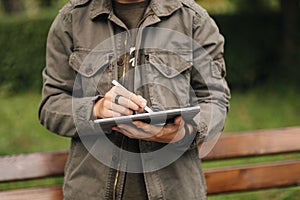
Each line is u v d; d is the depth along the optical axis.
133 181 3.08
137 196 3.08
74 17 3.15
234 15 14.47
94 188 3.10
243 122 11.59
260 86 14.18
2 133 11.02
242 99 13.39
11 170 4.25
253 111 12.42
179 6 3.09
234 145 4.82
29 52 15.24
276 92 13.72
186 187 3.11
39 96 14.67
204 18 3.15
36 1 21.31
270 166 4.97
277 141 4.94
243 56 14.32
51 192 4.25
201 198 3.17
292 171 5.02
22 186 7.62
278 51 14.40
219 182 4.85
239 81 14.35
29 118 12.45
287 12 14.04
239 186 4.90
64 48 3.20
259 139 4.89
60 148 10.02
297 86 13.81
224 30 14.37
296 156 8.55
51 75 3.22
